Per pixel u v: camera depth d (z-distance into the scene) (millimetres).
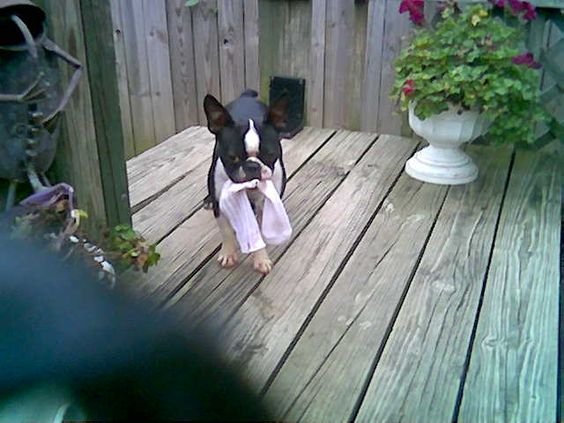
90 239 1621
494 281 1919
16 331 542
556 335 1660
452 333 1670
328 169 2777
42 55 1419
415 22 2758
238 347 1584
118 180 1886
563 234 2635
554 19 2791
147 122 3404
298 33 3207
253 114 2025
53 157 1555
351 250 2104
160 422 558
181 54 3297
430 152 2695
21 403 533
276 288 1880
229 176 1878
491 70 2482
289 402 1414
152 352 576
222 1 3145
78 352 546
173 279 1911
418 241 2166
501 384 1480
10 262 584
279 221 1944
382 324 1709
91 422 550
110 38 1737
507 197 2523
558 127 2900
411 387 1474
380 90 3141
